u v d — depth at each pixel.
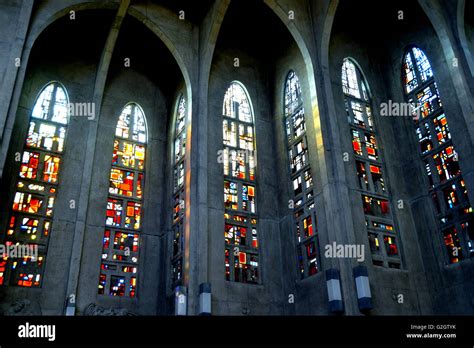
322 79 20.16
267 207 20.86
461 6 20.03
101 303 18.44
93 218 19.62
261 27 23.92
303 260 18.91
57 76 21.45
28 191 19.02
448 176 19.03
